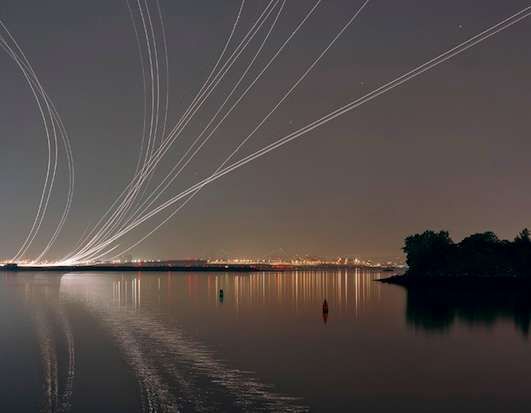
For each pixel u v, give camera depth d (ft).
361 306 361.71
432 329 248.93
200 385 153.07
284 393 146.10
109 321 281.95
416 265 635.25
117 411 131.85
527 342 213.46
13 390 148.15
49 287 592.60
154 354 192.75
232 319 290.35
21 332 242.58
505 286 513.45
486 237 610.24
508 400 140.77
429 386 152.35
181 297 447.01
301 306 364.17
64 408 134.31
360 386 152.56
